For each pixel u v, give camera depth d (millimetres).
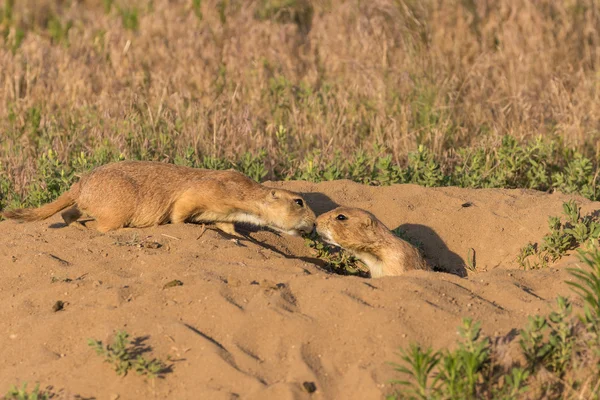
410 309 8047
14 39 22297
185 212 11281
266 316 8031
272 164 15242
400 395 6938
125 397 7191
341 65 19984
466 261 11289
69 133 16172
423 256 11016
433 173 13680
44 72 19000
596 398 6906
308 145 16250
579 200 11977
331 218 10734
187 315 8195
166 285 8727
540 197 12336
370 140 16656
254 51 20328
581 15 21891
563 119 16938
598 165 15359
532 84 18672
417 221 11906
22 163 14695
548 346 7234
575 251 10461
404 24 21047
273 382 7238
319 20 22328
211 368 7387
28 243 10453
